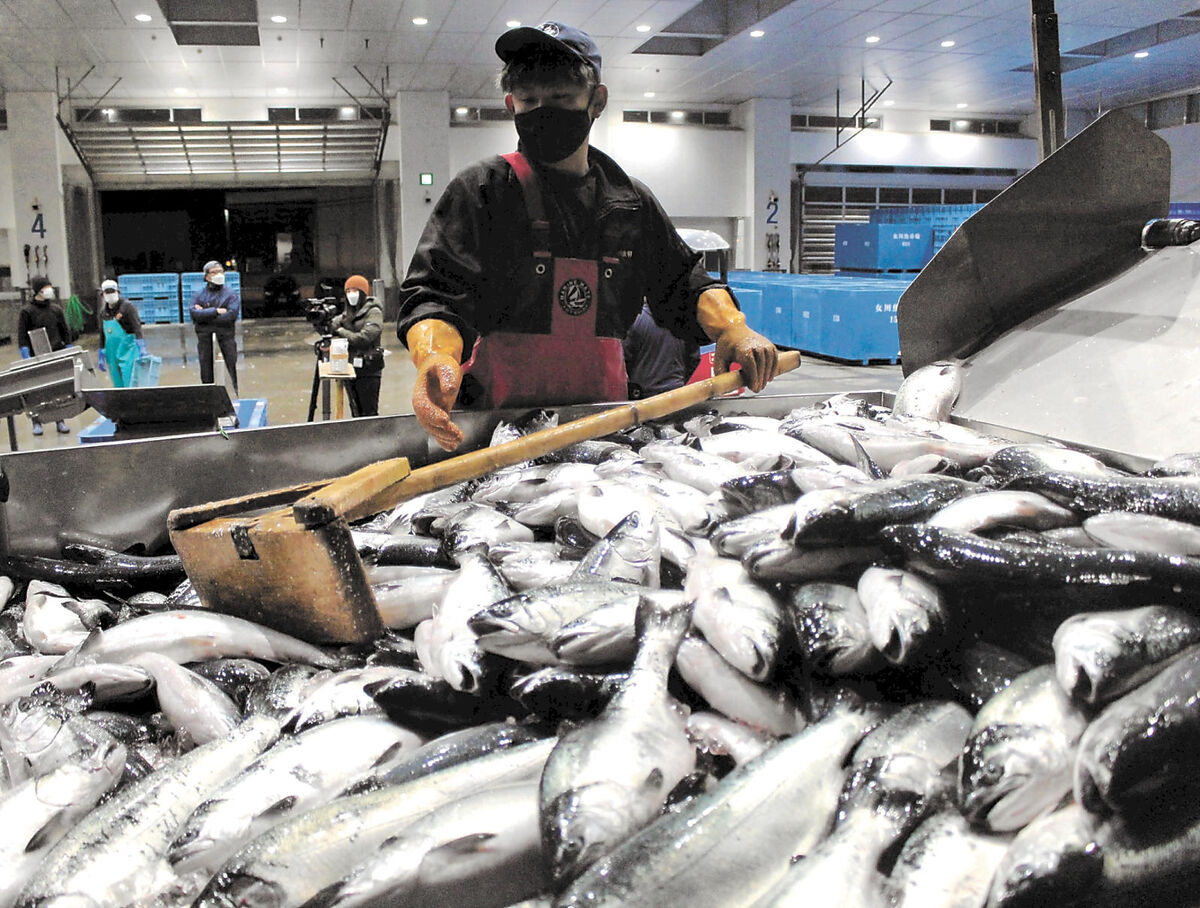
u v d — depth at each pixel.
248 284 24.73
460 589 1.95
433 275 2.96
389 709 1.62
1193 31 16.66
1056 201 3.28
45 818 1.49
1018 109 24.38
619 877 1.13
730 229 24.09
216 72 18.05
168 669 1.89
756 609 1.51
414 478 2.29
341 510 2.05
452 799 1.37
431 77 19.17
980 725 1.24
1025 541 1.58
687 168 23.33
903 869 1.14
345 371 8.10
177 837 1.41
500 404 3.33
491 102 21.88
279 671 1.98
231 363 11.80
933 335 3.40
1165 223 3.33
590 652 1.57
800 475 2.26
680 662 1.51
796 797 1.25
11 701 1.89
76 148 19.91
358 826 1.32
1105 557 1.40
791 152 24.50
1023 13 15.07
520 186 3.11
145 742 1.81
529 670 1.63
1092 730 1.17
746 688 1.47
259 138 21.14
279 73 18.39
